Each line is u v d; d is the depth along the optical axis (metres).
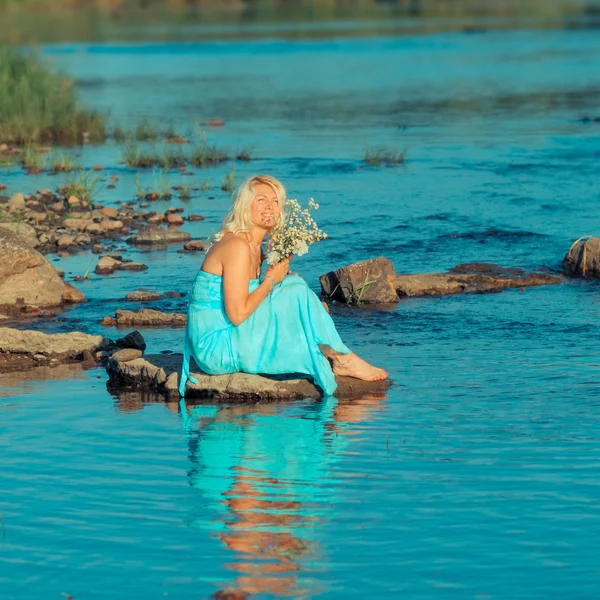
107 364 24.61
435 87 91.50
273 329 22.61
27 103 68.00
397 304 30.06
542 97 82.69
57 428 20.50
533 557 14.81
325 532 15.68
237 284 22.14
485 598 13.77
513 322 27.70
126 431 20.33
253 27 185.38
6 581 14.47
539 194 45.50
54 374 24.53
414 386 22.70
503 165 52.81
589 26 171.50
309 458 18.66
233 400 22.45
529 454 18.61
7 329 25.86
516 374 23.30
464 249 36.50
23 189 48.56
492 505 16.50
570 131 63.94
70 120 67.19
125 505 16.77
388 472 17.94
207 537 15.60
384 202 44.72
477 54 124.31
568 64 109.62
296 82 97.50
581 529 15.63
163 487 17.45
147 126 67.12
